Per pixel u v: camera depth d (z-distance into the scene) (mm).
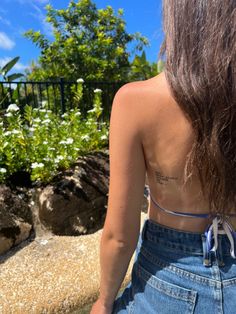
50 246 2852
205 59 675
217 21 668
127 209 808
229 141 679
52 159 3377
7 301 2186
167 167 762
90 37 10570
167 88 729
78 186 3275
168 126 732
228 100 666
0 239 2723
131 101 760
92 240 2998
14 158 3363
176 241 811
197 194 768
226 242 791
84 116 5926
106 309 922
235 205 751
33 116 4059
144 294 851
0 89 5316
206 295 789
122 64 10547
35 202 3166
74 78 9703
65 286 2354
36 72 10195
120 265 863
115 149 790
